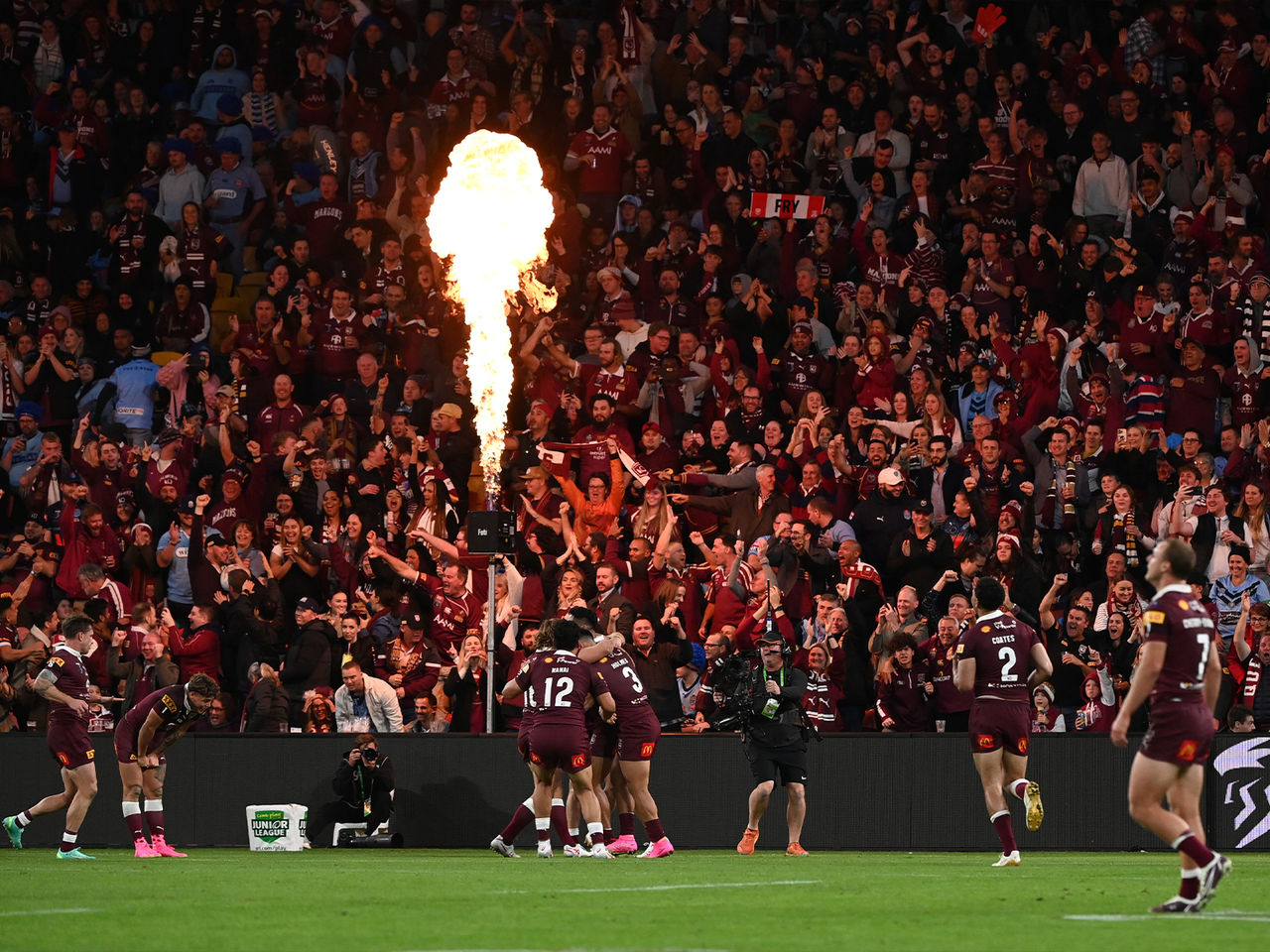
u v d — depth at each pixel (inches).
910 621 2460.6
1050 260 3221.0
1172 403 2888.8
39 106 3991.1
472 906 1307.8
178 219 3732.8
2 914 1268.5
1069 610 2420.0
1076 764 2260.1
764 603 2551.7
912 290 3154.5
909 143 3454.7
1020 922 1173.1
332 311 3307.1
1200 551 2561.5
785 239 3309.5
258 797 2423.7
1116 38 3708.2
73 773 2128.4
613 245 3398.1
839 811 2306.8
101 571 2485.2
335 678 2593.5
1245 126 3417.8
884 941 1058.7
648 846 2310.5
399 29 3905.0
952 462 2778.1
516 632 2600.9
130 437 3312.0
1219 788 2194.9
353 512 2844.5
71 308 3614.7
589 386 3110.2
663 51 3752.5
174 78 4037.9
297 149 3779.5
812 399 2908.5
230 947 1053.2
